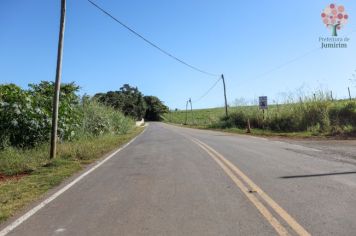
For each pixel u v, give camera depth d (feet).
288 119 116.26
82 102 97.45
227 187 29.71
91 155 54.13
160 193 28.43
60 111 65.92
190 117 370.94
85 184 33.40
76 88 94.17
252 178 33.09
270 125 122.01
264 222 20.57
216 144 68.28
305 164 40.37
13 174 40.81
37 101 62.95
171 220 21.49
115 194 28.76
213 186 30.25
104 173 39.19
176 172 37.78
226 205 24.32
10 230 20.71
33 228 20.95
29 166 43.65
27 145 57.93
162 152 57.82
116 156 54.90
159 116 511.40
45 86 76.69
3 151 50.24
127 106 344.69
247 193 27.43
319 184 29.78
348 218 20.83
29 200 27.78
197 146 65.21
